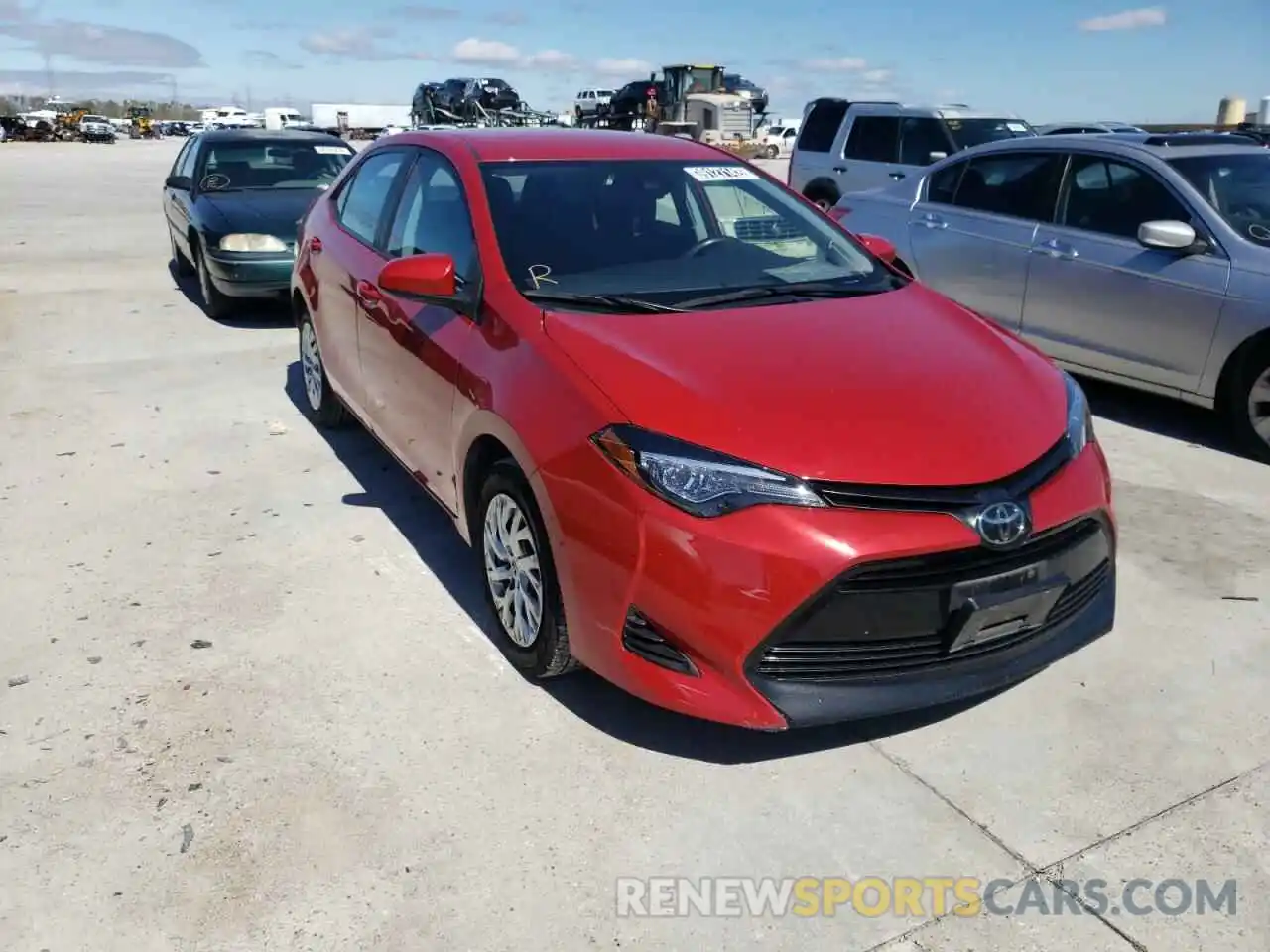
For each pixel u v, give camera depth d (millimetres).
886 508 2807
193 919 2537
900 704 2877
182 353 7891
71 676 3543
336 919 2541
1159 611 4004
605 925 2533
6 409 6465
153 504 5000
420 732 3254
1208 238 5816
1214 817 2896
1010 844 2805
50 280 10750
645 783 3029
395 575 4281
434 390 3918
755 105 41656
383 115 59219
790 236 4363
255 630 3854
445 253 4141
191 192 9617
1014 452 3008
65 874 2674
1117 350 6254
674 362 3191
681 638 2852
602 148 4516
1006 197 6965
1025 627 3037
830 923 2545
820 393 3074
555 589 3221
